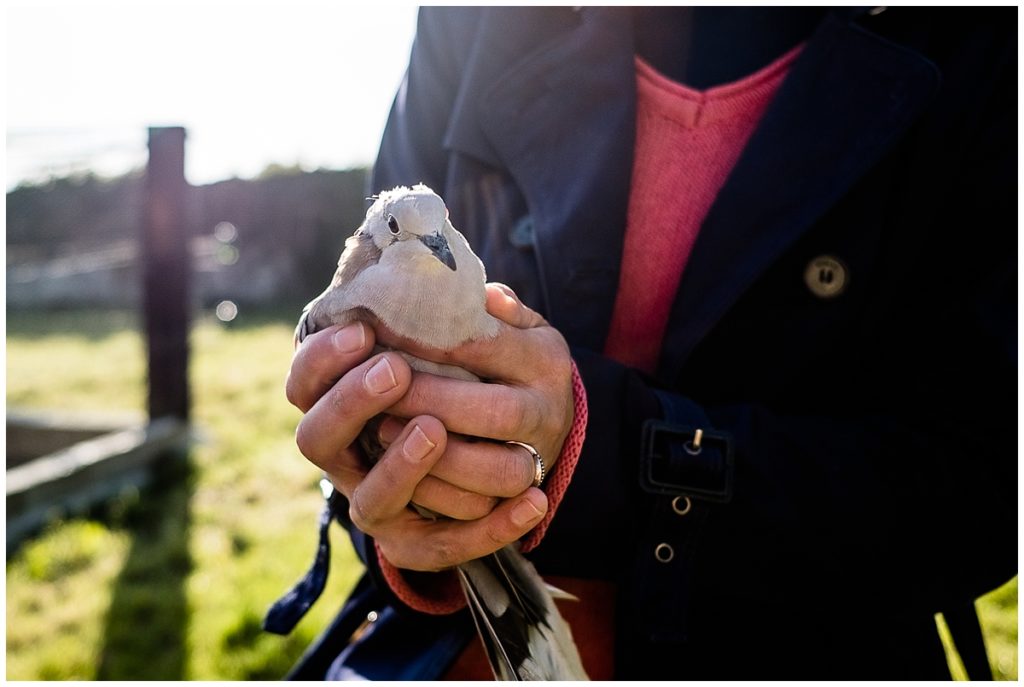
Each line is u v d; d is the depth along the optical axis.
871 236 1.67
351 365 1.38
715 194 1.85
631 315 1.88
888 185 1.68
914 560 1.54
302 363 1.41
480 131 1.94
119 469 6.16
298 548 5.00
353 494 1.42
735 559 1.54
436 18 2.15
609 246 1.77
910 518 1.52
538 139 1.85
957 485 1.51
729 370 1.74
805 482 1.51
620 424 1.54
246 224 19.27
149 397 6.96
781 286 1.70
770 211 1.67
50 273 18.30
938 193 1.64
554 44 1.90
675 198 1.87
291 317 16.06
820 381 1.75
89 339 14.06
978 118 1.62
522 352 1.44
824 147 1.67
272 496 5.88
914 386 1.60
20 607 4.46
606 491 1.53
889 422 1.59
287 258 18.78
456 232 1.75
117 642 4.08
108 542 5.24
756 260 1.66
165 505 5.79
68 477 5.75
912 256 1.66
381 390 1.29
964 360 1.53
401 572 1.66
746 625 1.67
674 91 1.87
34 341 13.93
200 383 9.32
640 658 1.66
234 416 7.91
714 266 1.70
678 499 1.50
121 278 18.42
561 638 1.62
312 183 18.75
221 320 15.59
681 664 1.66
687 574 1.53
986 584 1.56
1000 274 1.54
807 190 1.66
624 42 1.88
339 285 1.83
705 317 1.69
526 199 1.84
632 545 1.56
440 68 2.13
